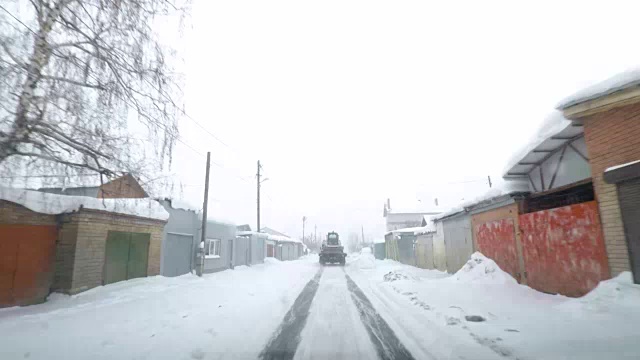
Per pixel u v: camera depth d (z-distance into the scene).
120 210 11.35
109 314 8.05
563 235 8.74
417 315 7.45
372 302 9.62
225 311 8.34
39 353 5.22
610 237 7.28
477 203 13.34
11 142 6.64
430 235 22.56
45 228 10.00
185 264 18.39
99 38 7.25
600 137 7.60
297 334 6.24
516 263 11.04
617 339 4.94
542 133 9.69
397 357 4.89
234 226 25.75
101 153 7.93
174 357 4.98
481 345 5.14
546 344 4.97
